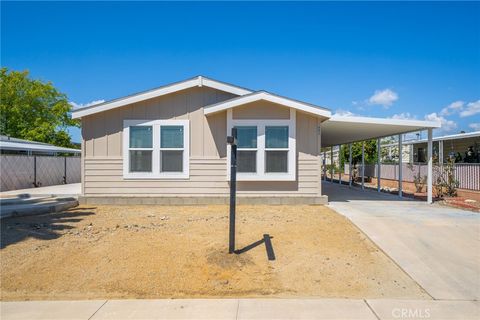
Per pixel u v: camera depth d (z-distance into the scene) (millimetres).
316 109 8812
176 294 3902
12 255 4969
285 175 8992
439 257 4957
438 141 17594
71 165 18078
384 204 9547
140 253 5023
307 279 4250
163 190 9281
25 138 27141
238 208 8609
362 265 4668
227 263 4664
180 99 9359
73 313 3432
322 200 9195
